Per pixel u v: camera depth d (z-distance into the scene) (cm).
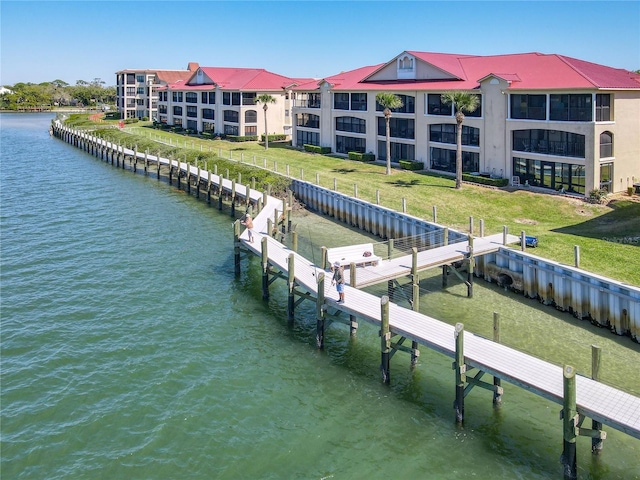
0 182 7606
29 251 4509
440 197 5138
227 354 2908
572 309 3209
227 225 5347
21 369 2756
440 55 7069
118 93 16900
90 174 8369
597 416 1975
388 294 3419
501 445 2203
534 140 5284
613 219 4406
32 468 2133
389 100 6047
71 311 3391
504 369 2253
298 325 3238
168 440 2266
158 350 2941
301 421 2375
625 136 5091
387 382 2622
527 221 4506
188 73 15188
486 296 3509
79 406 2478
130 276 3956
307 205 5916
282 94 10038
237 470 2108
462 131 6006
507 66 6072
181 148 9006
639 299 2839
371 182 5834
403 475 2067
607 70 5853
